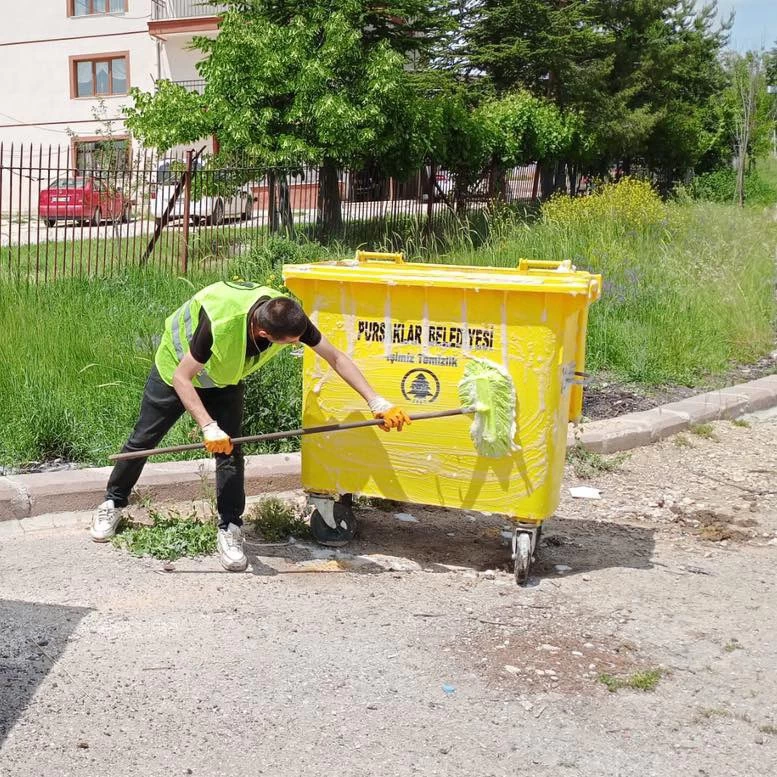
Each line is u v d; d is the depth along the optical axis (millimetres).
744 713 3426
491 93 25188
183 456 5824
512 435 4434
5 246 15430
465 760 3064
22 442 5809
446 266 5004
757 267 13523
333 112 14562
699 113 37938
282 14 16047
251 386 6156
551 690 3527
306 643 3793
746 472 6711
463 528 5371
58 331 7516
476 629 4012
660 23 33250
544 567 4836
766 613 4340
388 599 4289
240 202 14586
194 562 4590
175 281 10711
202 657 3631
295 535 5031
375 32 17656
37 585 4199
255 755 3037
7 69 32844
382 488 4707
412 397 4574
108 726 3148
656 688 3580
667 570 4863
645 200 15297
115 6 31391
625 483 6383
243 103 14984
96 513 4945
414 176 17250
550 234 13750
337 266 4871
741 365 9969
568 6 27266
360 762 3027
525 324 4352
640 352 9117
